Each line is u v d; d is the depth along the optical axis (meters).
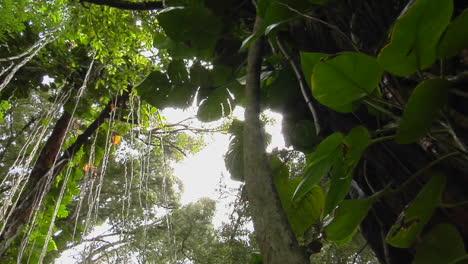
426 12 0.47
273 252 0.45
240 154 1.38
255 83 0.80
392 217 0.82
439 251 0.61
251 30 1.37
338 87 0.58
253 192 0.54
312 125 1.11
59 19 3.03
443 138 0.62
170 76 1.49
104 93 3.79
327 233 0.69
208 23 1.30
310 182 0.66
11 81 3.54
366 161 0.86
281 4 0.92
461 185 0.63
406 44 0.50
